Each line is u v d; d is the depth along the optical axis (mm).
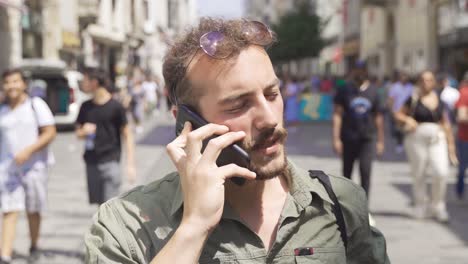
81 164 14891
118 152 6859
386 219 8547
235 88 1819
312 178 2049
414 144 8359
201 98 1868
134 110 23828
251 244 1896
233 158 1824
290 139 20859
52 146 19188
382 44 41781
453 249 7000
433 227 8070
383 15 42031
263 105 1825
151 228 1903
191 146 1781
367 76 8039
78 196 10555
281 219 1911
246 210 1944
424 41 33062
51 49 29953
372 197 10203
